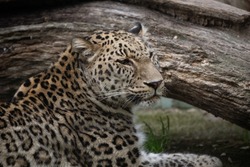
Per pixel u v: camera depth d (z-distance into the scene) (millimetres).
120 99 10859
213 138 16312
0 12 14242
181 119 19719
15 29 13938
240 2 13898
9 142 9695
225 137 16359
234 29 12805
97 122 10727
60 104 10586
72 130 10469
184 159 12250
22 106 10227
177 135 16938
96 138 10586
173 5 13125
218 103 12352
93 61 10680
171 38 12922
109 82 10648
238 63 12188
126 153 10695
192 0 13031
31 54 14023
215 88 12180
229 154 14453
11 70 14094
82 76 10820
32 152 9898
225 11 12641
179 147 15367
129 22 13531
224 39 12648
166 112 21406
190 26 13031
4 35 13922
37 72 14148
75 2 14219
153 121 19547
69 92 10758
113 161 10594
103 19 13742
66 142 10328
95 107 10828
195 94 12594
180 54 12641
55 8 14234
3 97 14453
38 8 14281
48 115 10344
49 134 10180
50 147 10117
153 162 11992
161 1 13250
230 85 12070
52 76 10828
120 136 10766
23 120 10000
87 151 10523
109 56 10617
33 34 13953
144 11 13609
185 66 12469
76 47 10633
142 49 10805
